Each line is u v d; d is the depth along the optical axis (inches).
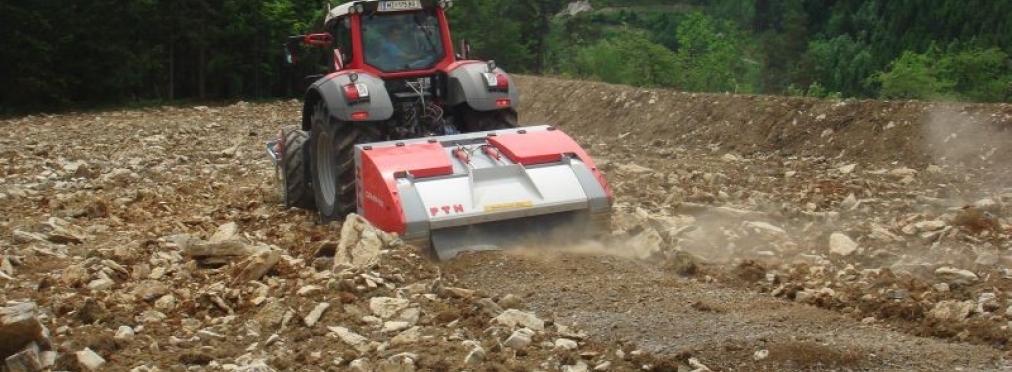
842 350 205.2
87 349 212.7
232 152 628.4
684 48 1283.2
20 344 209.2
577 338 219.9
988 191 411.8
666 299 248.7
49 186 489.7
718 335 217.8
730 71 1255.5
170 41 1365.7
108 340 222.8
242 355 218.1
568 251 296.7
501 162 307.1
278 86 1487.5
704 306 239.9
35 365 202.7
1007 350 210.4
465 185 296.4
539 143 314.2
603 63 1197.7
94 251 307.6
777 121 571.5
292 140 405.1
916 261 284.8
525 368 202.5
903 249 304.8
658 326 225.9
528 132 324.2
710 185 441.7
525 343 215.5
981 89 748.0
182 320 244.8
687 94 668.7
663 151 588.4
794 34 2054.6
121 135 767.7
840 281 267.3
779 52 2001.7
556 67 1637.6
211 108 1108.5
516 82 924.6
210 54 1428.4
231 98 1439.5
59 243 335.9
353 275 261.0
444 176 298.8
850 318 236.4
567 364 204.2
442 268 281.0
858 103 539.5
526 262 280.7
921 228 327.3
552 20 1878.7
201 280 283.7
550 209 295.4
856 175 462.6
